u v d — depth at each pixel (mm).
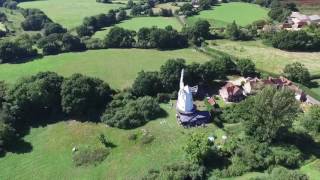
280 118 115000
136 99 144250
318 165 108938
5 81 163625
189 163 108562
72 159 114375
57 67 178500
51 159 114750
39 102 134750
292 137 120250
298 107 119375
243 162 109000
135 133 125250
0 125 121000
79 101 133000
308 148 116500
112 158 114562
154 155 115125
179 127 128875
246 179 103625
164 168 107188
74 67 178125
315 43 193125
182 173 104000
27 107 132875
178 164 108250
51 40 197875
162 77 150000
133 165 111250
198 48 198750
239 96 145000
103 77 166750
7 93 135625
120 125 128500
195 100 146000
